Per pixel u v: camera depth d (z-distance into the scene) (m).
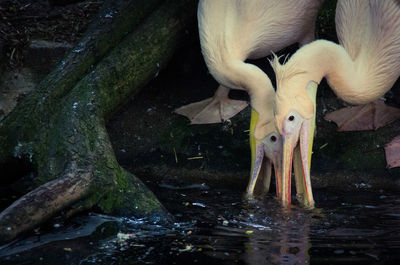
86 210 8.88
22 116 10.02
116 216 8.80
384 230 8.25
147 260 7.28
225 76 10.27
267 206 9.34
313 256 7.35
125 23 11.79
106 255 7.43
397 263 7.13
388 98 12.07
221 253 7.46
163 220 8.64
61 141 9.50
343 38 10.39
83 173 8.85
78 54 11.19
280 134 9.43
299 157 9.77
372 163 10.70
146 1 12.11
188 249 7.61
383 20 9.80
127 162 11.20
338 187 10.25
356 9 10.18
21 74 12.62
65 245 7.73
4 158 9.76
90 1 14.38
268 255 7.39
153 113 12.22
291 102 9.31
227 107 11.84
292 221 8.65
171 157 11.23
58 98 10.38
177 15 11.98
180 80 13.04
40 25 13.54
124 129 11.94
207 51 10.37
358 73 9.98
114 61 11.12
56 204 8.30
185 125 11.84
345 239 7.91
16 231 7.80
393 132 11.22
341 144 11.11
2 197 9.57
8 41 12.97
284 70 9.32
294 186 10.37
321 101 12.12
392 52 9.88
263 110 9.88
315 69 9.51
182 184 10.38
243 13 10.34
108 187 8.95
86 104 10.16
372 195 9.84
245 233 8.17
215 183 10.45
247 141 11.35
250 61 12.99
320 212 9.04
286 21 10.75
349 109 11.67
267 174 10.16
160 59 11.83
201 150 11.29
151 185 10.30
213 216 8.87
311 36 11.51
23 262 7.22
